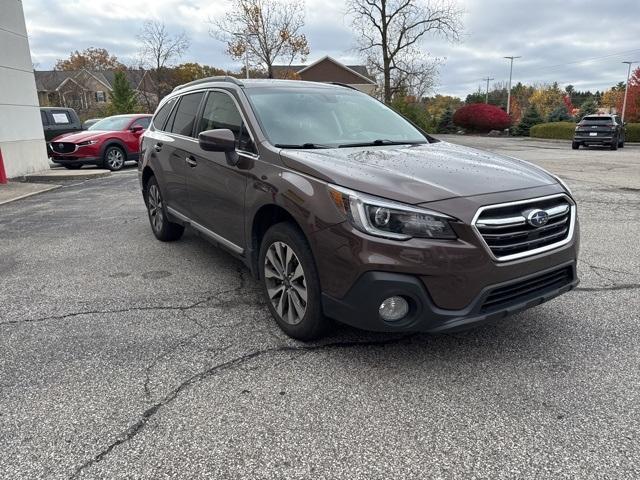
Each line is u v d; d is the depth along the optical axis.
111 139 13.65
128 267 4.96
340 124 4.05
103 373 2.95
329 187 2.87
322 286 2.94
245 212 3.60
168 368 3.00
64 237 6.24
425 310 2.66
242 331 3.48
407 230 2.62
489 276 2.68
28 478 2.12
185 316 3.75
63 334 3.47
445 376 2.88
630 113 44.41
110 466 2.19
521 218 2.78
